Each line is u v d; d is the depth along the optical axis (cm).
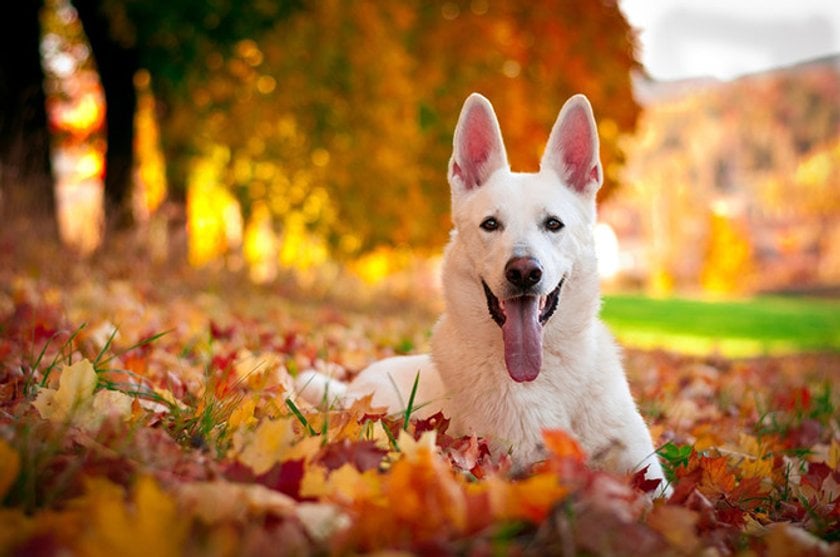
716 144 7650
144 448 290
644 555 243
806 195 7031
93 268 1080
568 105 454
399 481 257
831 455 491
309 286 1547
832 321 3084
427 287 2278
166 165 1636
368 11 1509
